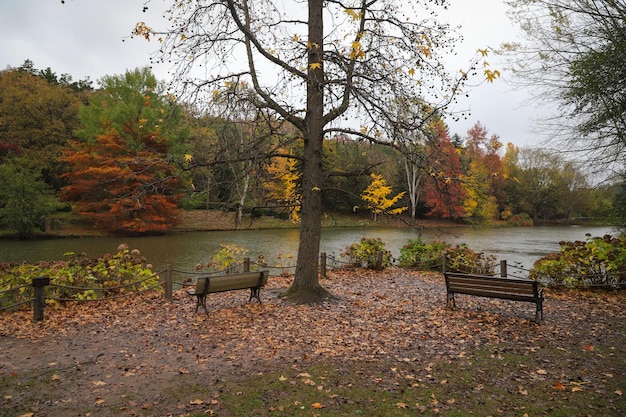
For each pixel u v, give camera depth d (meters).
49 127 41.41
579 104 11.59
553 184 50.38
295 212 11.34
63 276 8.87
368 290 10.46
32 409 4.12
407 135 7.77
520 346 6.04
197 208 44.44
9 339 6.49
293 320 7.50
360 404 4.21
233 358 5.59
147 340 6.42
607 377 4.85
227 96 8.20
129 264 10.17
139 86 31.42
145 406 4.18
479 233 37.44
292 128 10.02
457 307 8.52
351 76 8.01
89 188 31.59
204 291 7.73
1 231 30.12
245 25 8.95
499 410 4.07
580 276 10.17
